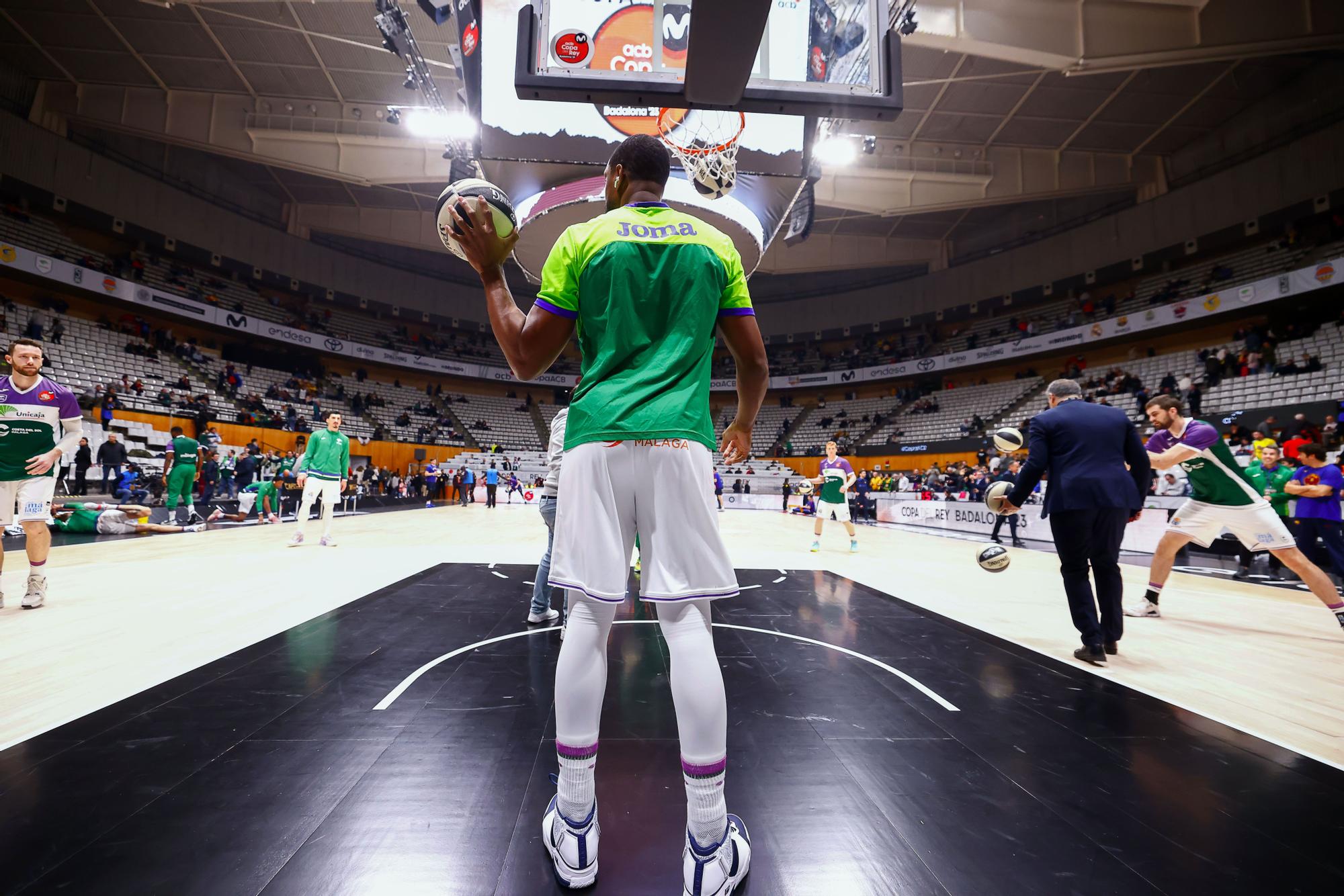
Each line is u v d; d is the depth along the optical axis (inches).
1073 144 842.2
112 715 85.9
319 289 1110.4
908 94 715.4
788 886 51.9
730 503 1002.1
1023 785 71.3
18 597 163.8
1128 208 932.6
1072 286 1006.4
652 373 50.8
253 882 50.0
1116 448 126.7
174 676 103.5
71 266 784.3
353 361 1170.0
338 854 54.5
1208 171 841.5
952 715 93.4
